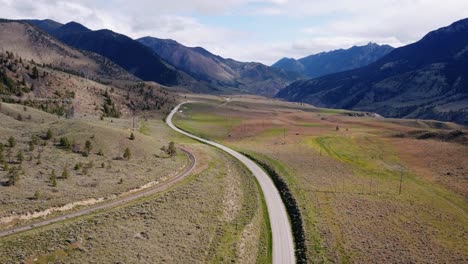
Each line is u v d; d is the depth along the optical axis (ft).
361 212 246.06
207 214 211.82
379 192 291.38
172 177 274.98
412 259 183.83
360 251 191.21
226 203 236.63
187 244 172.14
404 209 255.50
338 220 231.50
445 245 202.28
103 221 181.88
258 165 360.28
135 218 190.49
